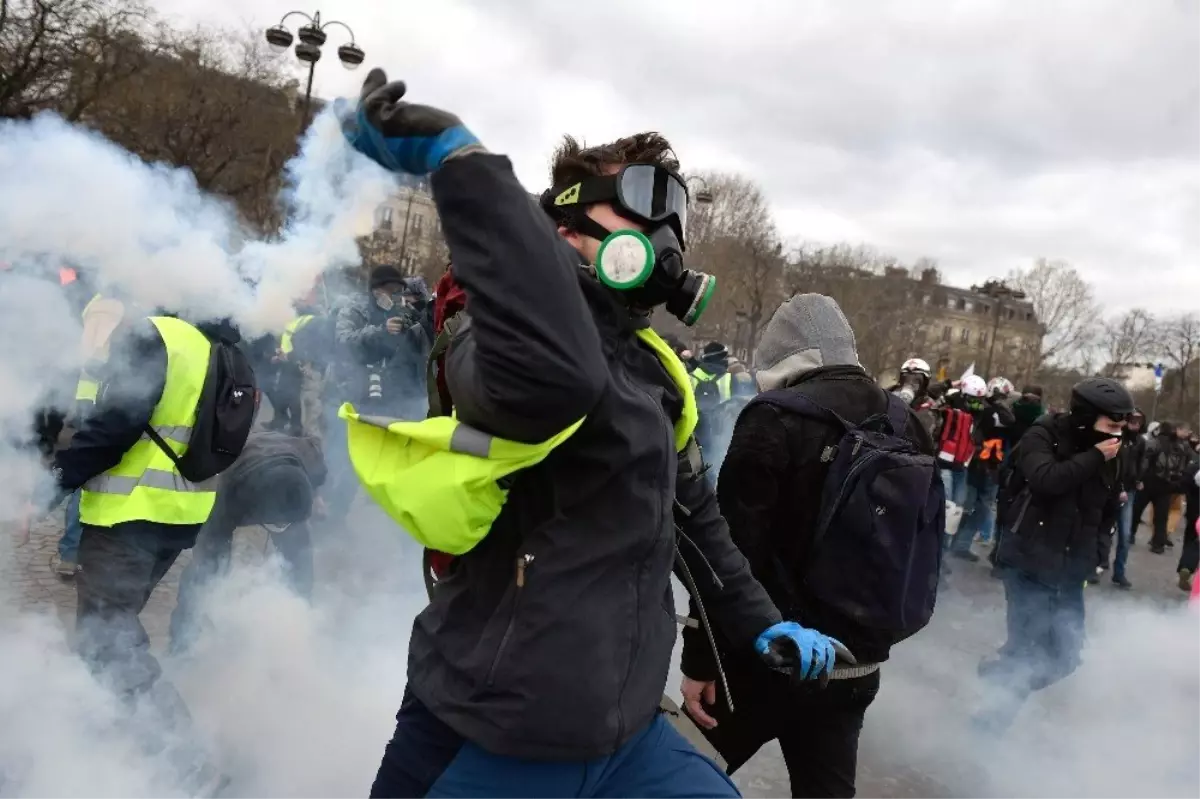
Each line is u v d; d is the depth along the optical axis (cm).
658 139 165
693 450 188
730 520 233
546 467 144
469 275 124
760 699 235
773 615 195
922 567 231
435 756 148
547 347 123
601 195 158
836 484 227
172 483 266
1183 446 1182
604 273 148
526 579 141
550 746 139
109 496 260
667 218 159
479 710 140
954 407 909
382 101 136
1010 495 438
